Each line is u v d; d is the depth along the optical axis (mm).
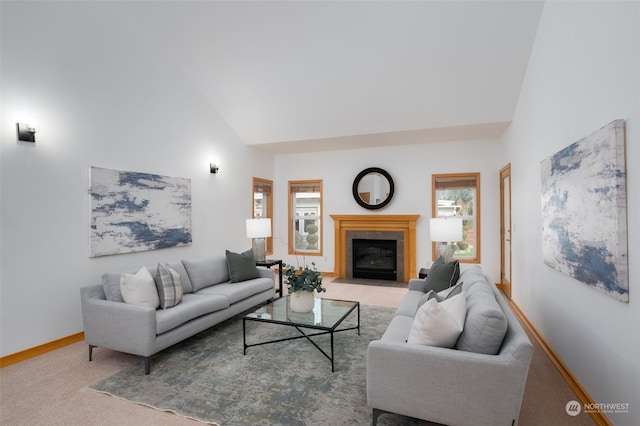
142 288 3027
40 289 3199
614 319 1922
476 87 4324
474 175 5828
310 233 7105
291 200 7188
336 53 4254
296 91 4957
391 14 3688
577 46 2426
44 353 3180
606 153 1926
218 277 4297
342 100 4945
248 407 2234
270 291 4555
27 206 3115
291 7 3803
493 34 3680
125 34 4078
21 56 3080
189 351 3150
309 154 6945
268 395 2379
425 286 3553
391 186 6246
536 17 3414
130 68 4133
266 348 3213
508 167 4910
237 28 4160
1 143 2943
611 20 1928
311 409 2207
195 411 2195
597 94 2113
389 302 4824
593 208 2109
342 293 5371
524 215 4035
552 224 2902
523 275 4102
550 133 3049
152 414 2170
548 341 3119
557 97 2857
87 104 3641
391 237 6293
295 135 5797
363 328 3740
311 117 5363
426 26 3744
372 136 5582
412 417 2068
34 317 3152
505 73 4059
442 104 4660
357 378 2611
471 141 5824
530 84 3758
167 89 4648
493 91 4324
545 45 3211
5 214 2965
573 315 2520
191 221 4992
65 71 3434
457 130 5180
